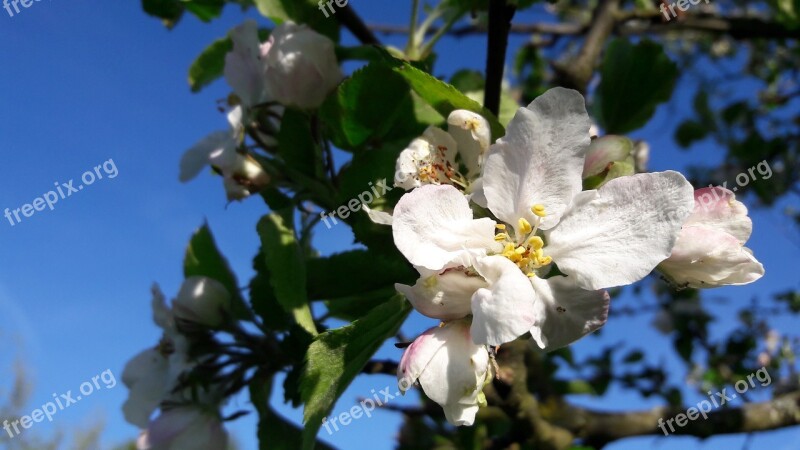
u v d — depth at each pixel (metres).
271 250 0.15
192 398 0.18
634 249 0.11
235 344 0.18
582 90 0.21
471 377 0.11
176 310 0.18
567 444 0.20
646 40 0.18
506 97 0.18
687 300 0.46
